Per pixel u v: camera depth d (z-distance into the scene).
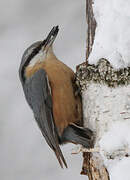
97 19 9.36
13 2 18.34
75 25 17.17
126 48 8.81
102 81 9.15
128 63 8.84
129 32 8.79
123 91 8.88
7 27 18.05
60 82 10.31
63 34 17.08
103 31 9.14
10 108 16.92
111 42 9.01
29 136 16.44
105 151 8.74
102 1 9.28
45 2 17.98
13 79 17.33
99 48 9.21
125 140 8.60
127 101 8.83
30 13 18.05
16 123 16.66
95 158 9.27
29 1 18.17
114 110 8.93
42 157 16.05
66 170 15.57
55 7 17.78
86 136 9.38
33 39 17.52
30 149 16.22
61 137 10.45
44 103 10.52
